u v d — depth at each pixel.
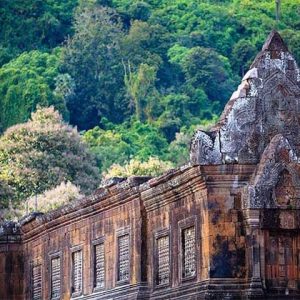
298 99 97.06
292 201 95.31
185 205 99.50
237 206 96.06
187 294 98.81
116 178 111.19
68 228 116.88
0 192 199.38
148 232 105.25
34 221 121.38
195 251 98.12
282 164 95.25
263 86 96.88
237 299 95.50
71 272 116.38
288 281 95.31
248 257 95.62
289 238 95.50
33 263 123.06
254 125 96.44
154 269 104.00
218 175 96.06
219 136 96.25
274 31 97.88
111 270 110.38
